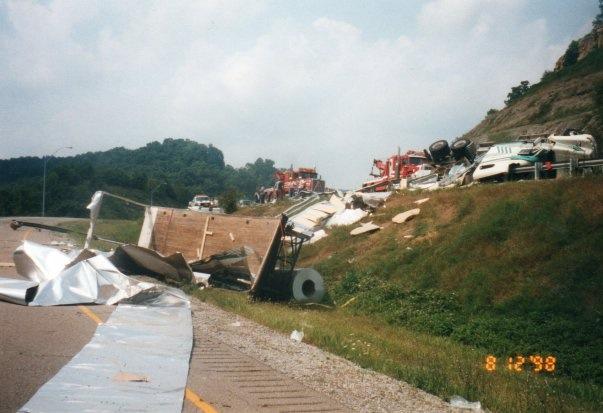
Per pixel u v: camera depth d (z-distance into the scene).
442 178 28.22
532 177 22.41
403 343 12.21
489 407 7.53
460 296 16.02
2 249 24.56
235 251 17.39
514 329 13.01
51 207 106.38
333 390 7.39
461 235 18.70
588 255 14.80
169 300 12.80
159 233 20.22
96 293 12.46
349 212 27.66
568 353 11.63
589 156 22.50
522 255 16.19
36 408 5.27
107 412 5.41
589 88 60.47
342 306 17.42
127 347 8.17
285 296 17.91
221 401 6.29
